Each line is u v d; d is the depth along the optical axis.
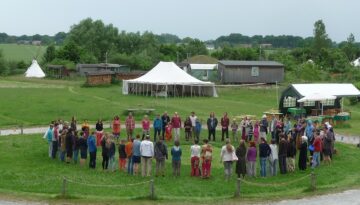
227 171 25.47
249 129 36.84
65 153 29.69
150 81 71.25
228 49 142.75
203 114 52.16
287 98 52.81
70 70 115.56
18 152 31.86
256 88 82.44
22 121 46.56
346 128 46.78
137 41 165.38
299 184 25.03
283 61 128.75
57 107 55.56
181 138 38.09
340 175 27.16
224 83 90.31
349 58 164.38
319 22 159.38
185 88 74.69
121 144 27.28
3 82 96.50
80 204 20.52
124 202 20.92
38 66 117.75
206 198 22.12
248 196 22.44
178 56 143.25
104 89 82.44
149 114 51.03
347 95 53.81
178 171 26.25
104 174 26.41
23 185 23.53
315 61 135.00
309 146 30.41
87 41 161.88
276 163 27.28
